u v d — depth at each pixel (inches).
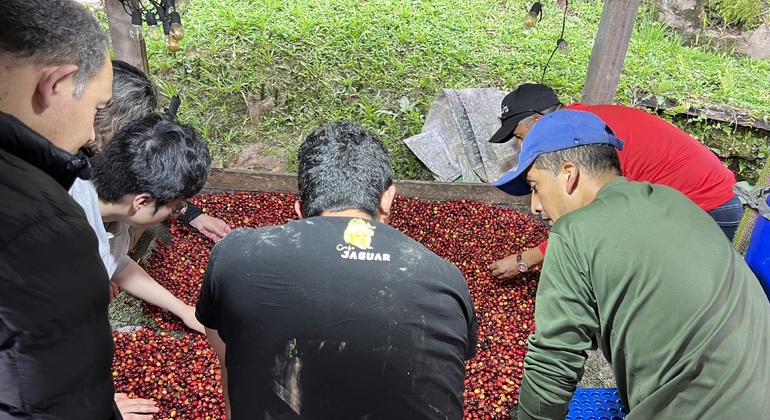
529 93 117.8
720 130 227.0
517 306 127.3
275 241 56.6
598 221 69.8
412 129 208.7
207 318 61.2
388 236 57.8
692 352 64.5
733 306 64.6
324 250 55.6
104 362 48.0
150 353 107.2
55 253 42.8
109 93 55.3
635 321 67.0
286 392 52.2
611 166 77.0
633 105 234.2
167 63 222.1
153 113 85.2
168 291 118.0
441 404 54.7
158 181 79.5
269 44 241.6
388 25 265.6
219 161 192.9
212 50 231.0
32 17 45.4
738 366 63.2
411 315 53.8
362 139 62.6
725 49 292.2
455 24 277.3
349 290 53.5
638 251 66.6
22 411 42.1
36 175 43.9
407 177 189.8
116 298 123.8
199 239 142.0
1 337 40.4
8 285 40.2
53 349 42.8
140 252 138.1
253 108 212.1
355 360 52.1
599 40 148.6
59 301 42.8
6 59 44.7
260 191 160.1
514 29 282.0
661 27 297.6
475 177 179.6
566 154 76.2
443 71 241.8
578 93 238.8
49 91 47.9
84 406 45.9
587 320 70.6
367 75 234.7
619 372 73.7
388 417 52.2
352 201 59.7
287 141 204.2
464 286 59.8
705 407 64.8
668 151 112.8
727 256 67.4
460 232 150.0
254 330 53.5
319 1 281.9
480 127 179.5
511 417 103.0
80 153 55.8
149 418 93.0
